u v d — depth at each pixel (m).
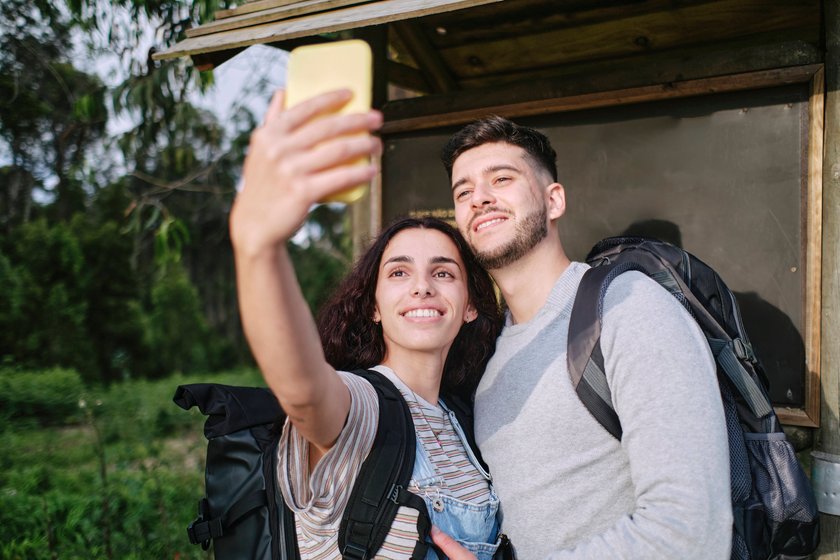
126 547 4.42
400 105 2.95
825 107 2.17
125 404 11.23
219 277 23.34
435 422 1.83
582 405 1.69
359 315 1.97
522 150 1.97
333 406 1.36
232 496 1.78
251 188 0.93
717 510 1.45
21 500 5.26
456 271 1.91
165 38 4.92
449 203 2.88
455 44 3.16
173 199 16.66
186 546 4.36
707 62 2.36
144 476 5.89
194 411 9.77
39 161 14.99
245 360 20.12
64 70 10.44
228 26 2.44
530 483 1.74
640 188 2.52
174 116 5.65
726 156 2.38
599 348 1.67
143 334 17.28
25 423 10.48
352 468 1.55
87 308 16.14
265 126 0.91
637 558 1.46
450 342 1.90
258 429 1.83
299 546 1.65
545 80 2.64
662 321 1.60
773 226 2.30
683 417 1.50
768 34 2.69
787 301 2.27
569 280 1.86
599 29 2.88
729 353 1.76
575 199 2.64
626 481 1.66
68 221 18.27
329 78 0.94
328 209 15.86
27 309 14.83
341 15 2.15
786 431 2.23
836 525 2.09
